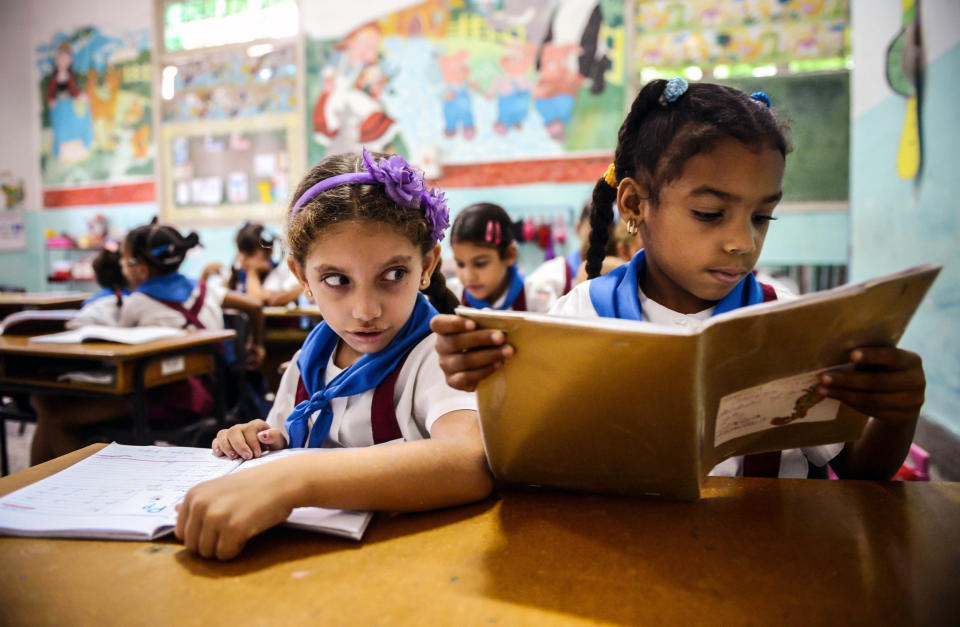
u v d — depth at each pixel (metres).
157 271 2.38
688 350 0.45
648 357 0.47
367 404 0.82
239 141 4.93
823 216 3.75
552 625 0.40
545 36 4.18
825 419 0.61
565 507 0.60
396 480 0.56
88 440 1.98
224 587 0.45
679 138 0.75
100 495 0.61
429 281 0.87
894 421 0.57
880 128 2.64
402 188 0.75
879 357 0.54
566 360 0.50
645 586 0.45
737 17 3.83
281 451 0.76
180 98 5.04
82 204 5.48
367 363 0.82
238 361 2.40
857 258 2.96
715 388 0.52
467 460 0.62
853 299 0.49
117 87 5.22
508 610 0.42
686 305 0.87
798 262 3.82
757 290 0.88
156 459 0.72
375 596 0.44
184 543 0.52
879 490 0.63
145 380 1.82
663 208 0.79
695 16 3.89
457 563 0.49
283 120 4.80
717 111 0.74
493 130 4.35
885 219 2.59
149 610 0.43
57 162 5.50
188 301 2.36
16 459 2.85
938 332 2.16
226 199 5.01
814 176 3.74
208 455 0.74
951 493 0.62
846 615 0.41
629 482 0.59
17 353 1.87
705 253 0.76
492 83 4.32
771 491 0.63
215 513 0.49
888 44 2.55
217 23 4.92
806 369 0.55
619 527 0.55
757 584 0.45
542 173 4.29
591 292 0.93
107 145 5.32
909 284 0.51
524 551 0.50
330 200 0.74
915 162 2.29
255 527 0.50
